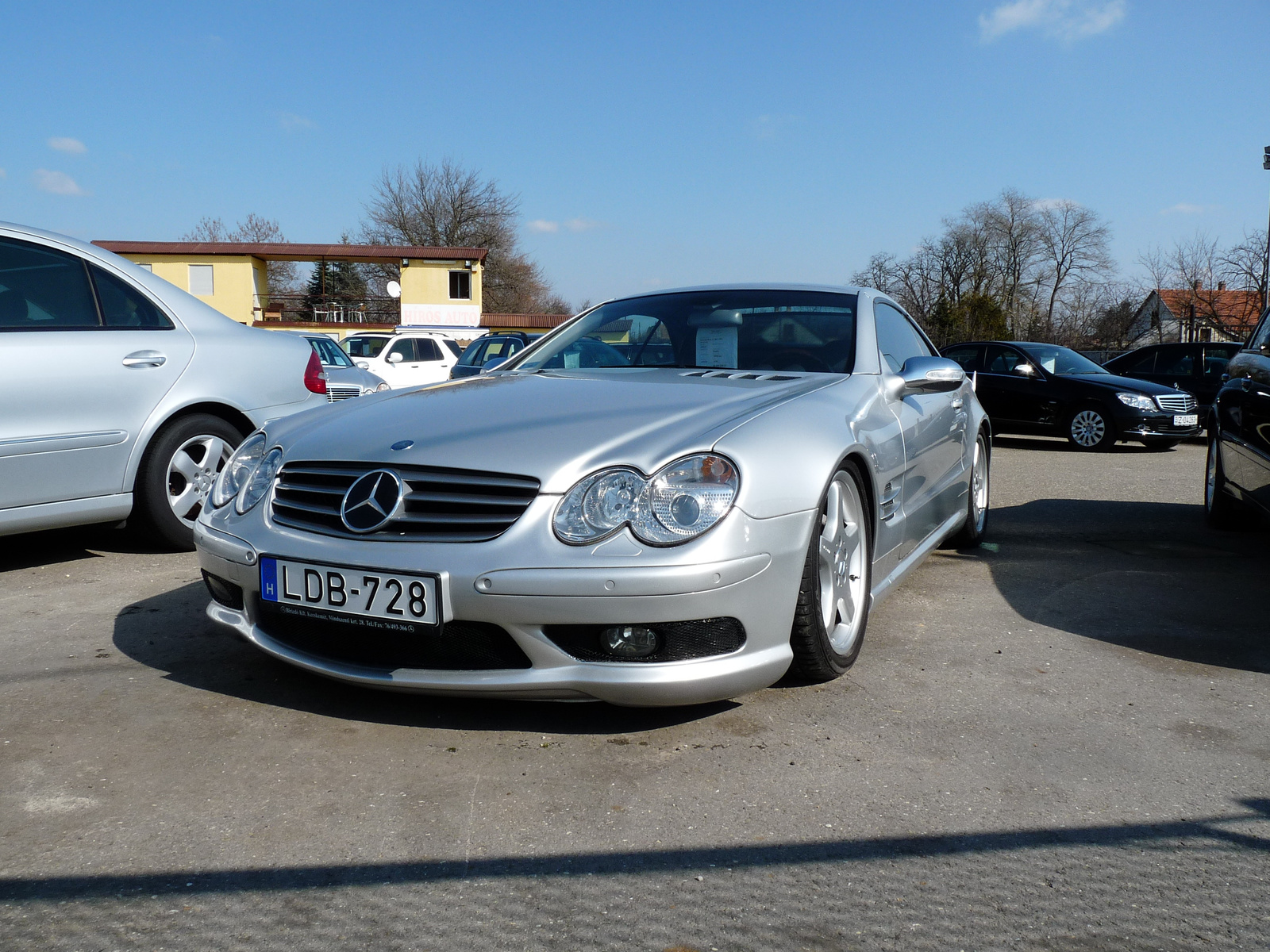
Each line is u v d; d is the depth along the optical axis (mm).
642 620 2195
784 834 1961
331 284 55406
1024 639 3332
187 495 4383
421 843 1913
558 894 1738
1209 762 2340
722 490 2293
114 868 1811
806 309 3619
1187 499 7012
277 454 2693
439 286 36750
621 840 1931
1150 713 2658
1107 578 4301
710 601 2232
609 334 3699
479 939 1602
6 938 1591
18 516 3846
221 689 2697
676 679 2258
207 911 1677
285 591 2426
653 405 2625
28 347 3848
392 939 1599
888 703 2691
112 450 4078
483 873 1807
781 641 2436
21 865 1817
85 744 2344
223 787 2135
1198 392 13203
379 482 2377
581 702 2436
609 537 2217
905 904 1719
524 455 2344
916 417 3502
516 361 3729
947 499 4168
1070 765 2312
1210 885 1791
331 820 1997
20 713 2527
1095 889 1775
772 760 2305
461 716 2533
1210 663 3109
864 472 2877
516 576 2195
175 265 35031
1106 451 11383
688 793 2135
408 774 2209
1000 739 2461
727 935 1618
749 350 3428
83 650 3025
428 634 2244
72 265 4098
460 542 2271
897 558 3387
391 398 2980
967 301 51812
